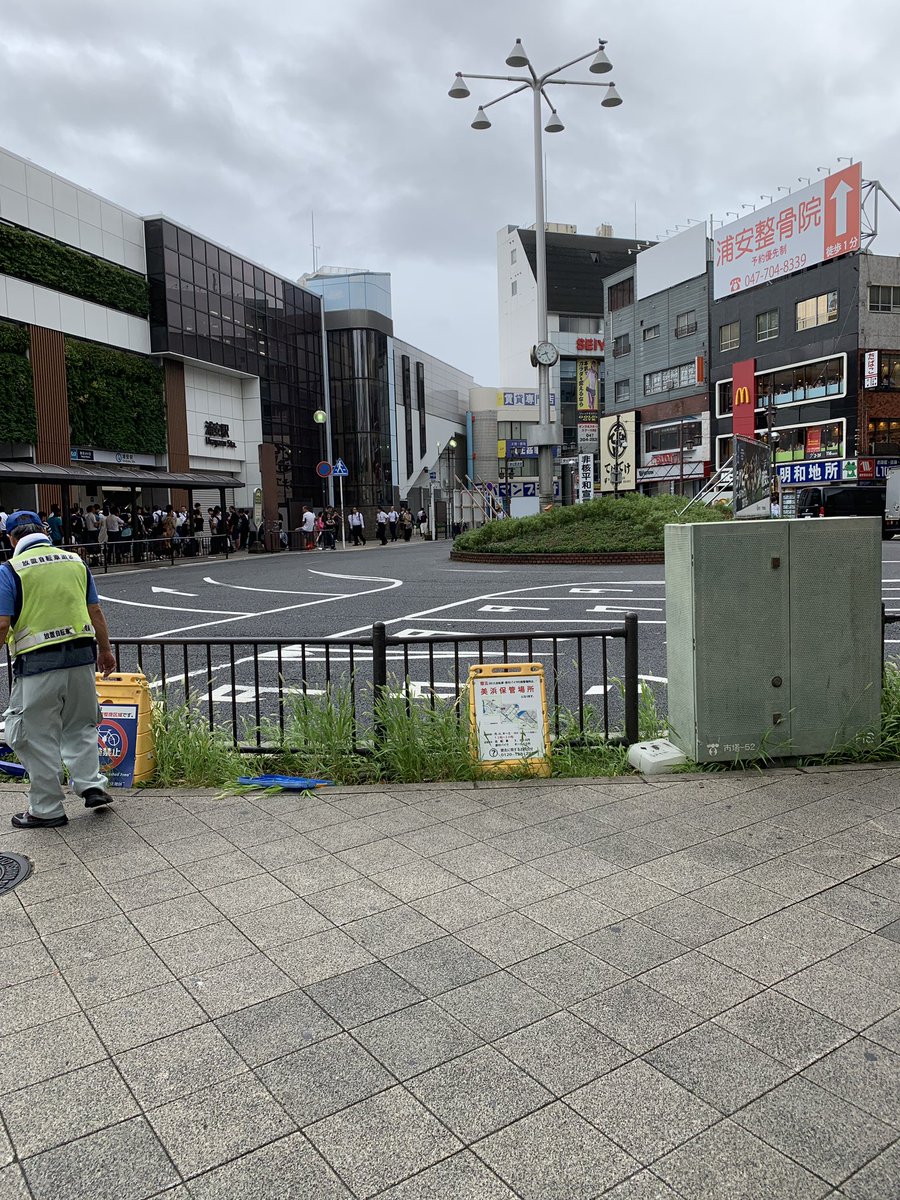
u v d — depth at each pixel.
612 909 3.34
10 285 27.55
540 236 24.45
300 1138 2.17
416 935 3.19
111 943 3.20
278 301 45.06
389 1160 2.09
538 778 5.09
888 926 3.15
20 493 28.48
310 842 4.15
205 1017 2.71
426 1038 2.56
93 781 4.58
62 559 4.52
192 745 5.36
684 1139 2.13
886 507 29.59
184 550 30.59
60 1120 2.25
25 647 4.33
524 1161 2.07
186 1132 2.20
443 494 59.88
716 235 50.56
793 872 3.62
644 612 11.79
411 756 5.11
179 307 35.50
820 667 5.06
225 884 3.69
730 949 3.02
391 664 9.26
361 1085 2.36
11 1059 2.52
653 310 57.16
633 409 60.00
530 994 2.78
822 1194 1.95
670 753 5.14
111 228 32.53
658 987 2.80
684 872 3.65
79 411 30.56
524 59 23.16
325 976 2.93
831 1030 2.55
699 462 53.38
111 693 5.22
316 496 49.88
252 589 17.36
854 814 4.27
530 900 3.44
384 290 54.69
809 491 30.23
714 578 4.92
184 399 37.00
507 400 78.62
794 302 45.34
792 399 45.66
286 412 46.22
